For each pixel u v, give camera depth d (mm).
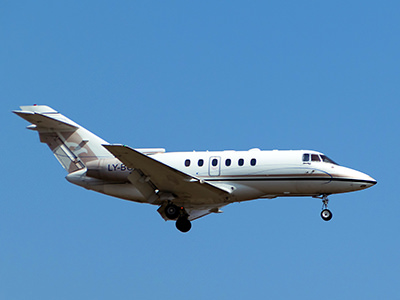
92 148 105375
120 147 87500
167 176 95000
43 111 107688
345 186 98125
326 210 100750
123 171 103375
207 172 101500
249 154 101562
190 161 103062
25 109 108000
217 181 101000
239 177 100375
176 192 99312
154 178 95812
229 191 99938
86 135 105688
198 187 97125
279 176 99375
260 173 99812
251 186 100250
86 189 106125
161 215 103875
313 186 98938
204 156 103062
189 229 103875
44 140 106500
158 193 100000
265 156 100688
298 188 99500
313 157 99750
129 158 90750
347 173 98375
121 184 104375
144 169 93625
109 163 104000
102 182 104812
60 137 106062
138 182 97062
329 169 98438
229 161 101438
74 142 105688
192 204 102812
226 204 104062
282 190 100000
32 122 103750
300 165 99125
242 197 101062
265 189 100250
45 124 104500
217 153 103000
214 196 100125
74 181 105312
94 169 104250
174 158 104062
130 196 104250
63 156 106125
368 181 98188
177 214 101688
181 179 95250
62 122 103938
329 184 98438
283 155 100375
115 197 105438
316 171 98438
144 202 105000
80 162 105625
